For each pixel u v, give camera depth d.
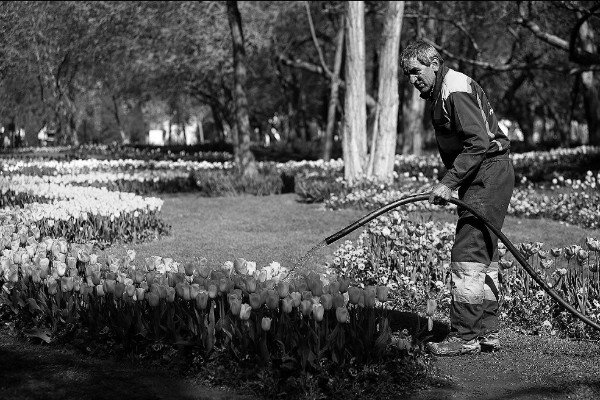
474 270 4.85
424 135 46.91
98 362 4.53
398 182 16.66
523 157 24.11
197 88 42.81
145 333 4.52
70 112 40.50
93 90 43.25
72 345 4.79
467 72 37.88
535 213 13.16
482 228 4.80
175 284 4.63
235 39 20.12
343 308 4.05
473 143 4.62
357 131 17.69
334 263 7.46
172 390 4.09
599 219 11.88
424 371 4.43
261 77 44.41
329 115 28.02
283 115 62.59
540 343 5.32
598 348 5.22
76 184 16.48
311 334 4.12
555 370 4.70
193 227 11.93
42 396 3.91
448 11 29.83
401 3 16.75
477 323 4.93
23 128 35.69
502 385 4.41
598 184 15.24
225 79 38.66
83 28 28.80
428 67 4.86
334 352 4.11
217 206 15.63
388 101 17.27
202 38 32.81
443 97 4.77
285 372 4.10
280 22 33.78
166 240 10.16
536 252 6.23
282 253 8.94
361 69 17.78
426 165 22.53
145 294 4.69
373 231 7.29
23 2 20.73
